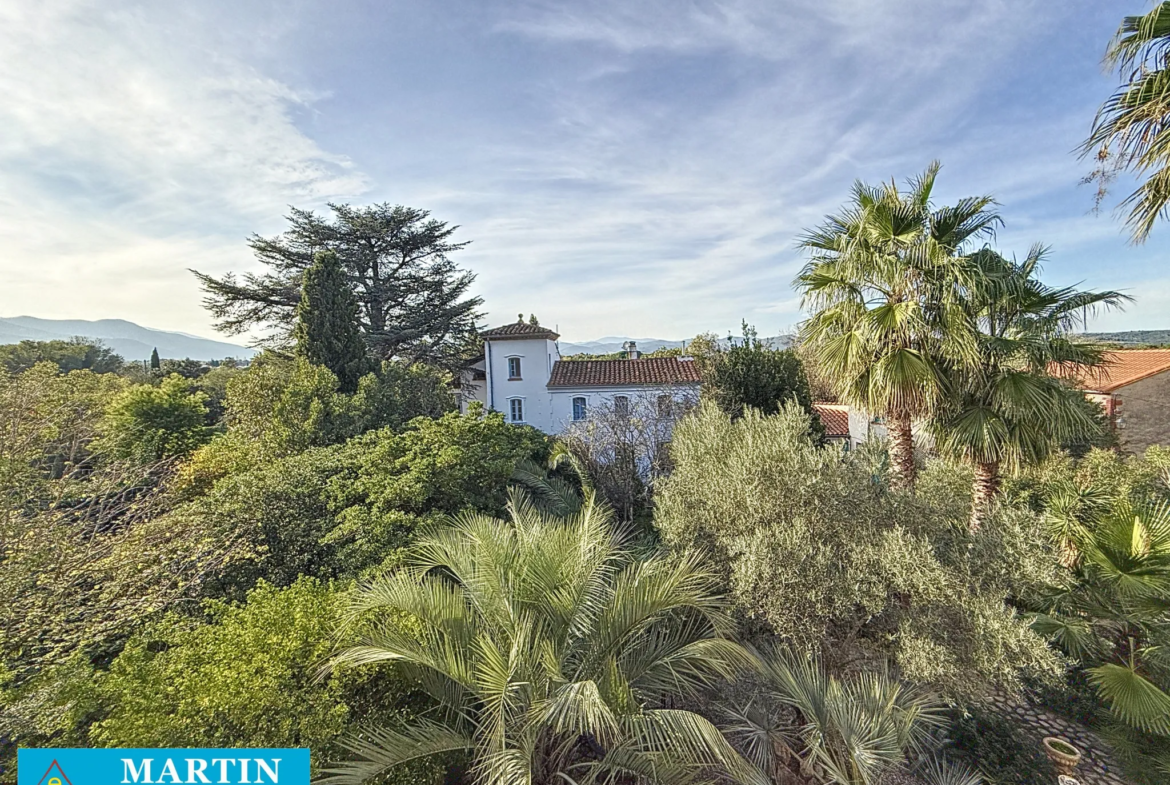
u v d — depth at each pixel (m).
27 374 11.73
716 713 5.67
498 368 22.47
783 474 5.98
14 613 5.09
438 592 5.19
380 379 17.81
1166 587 5.49
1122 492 7.35
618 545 7.26
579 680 4.69
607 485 12.52
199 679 3.96
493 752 3.86
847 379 8.30
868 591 5.12
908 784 5.04
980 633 4.61
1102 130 5.46
